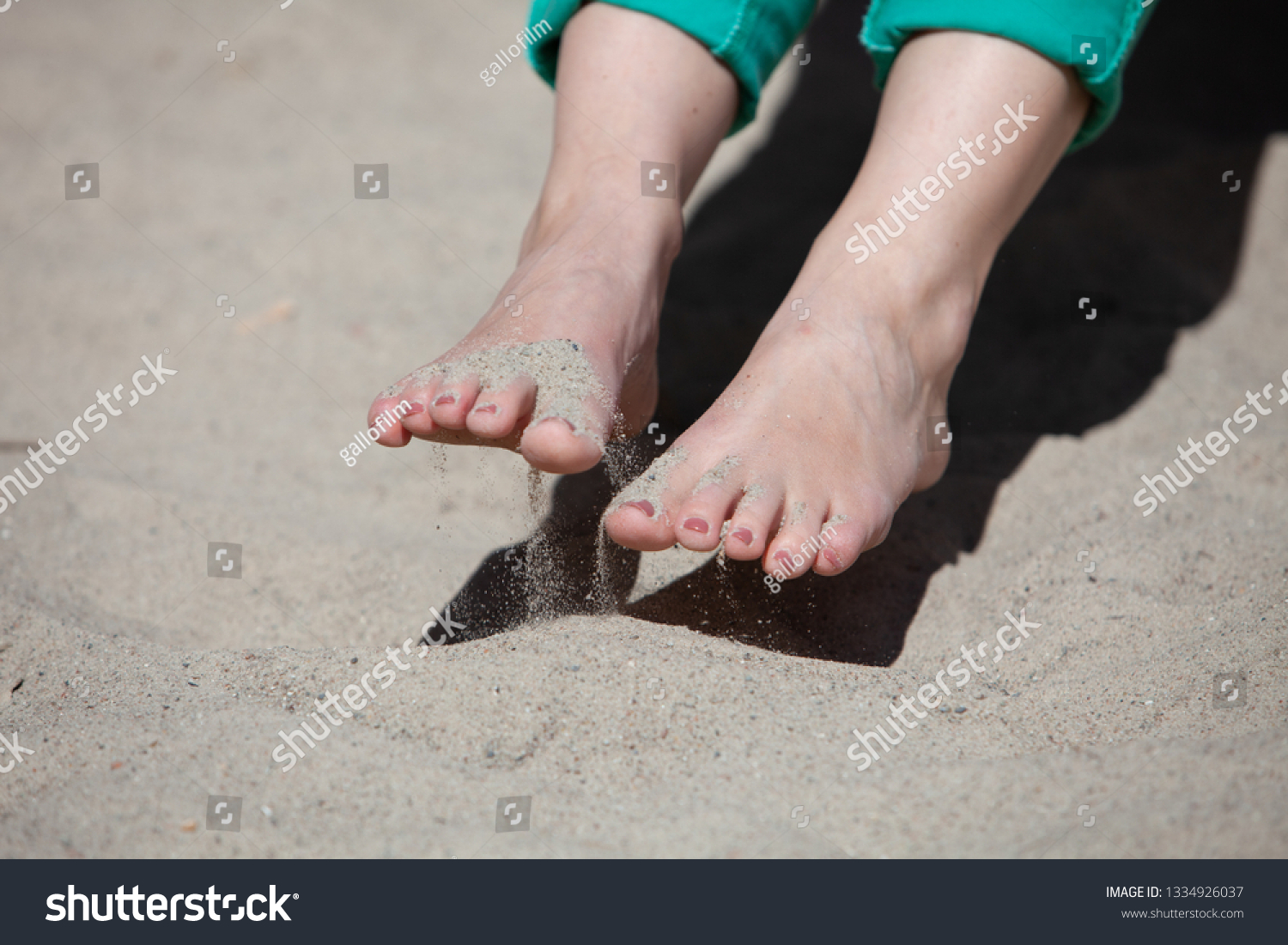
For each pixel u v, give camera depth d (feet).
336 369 4.17
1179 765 3.11
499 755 3.18
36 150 5.22
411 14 6.37
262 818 3.11
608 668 3.27
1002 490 3.79
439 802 3.13
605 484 3.73
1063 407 4.01
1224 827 3.03
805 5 3.78
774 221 4.57
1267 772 3.08
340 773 3.16
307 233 4.57
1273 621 3.38
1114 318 4.23
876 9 3.63
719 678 3.27
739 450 3.39
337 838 3.09
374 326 4.28
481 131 5.26
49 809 3.13
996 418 3.99
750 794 3.12
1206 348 4.14
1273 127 4.87
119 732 3.23
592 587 3.50
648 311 3.59
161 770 3.17
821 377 3.46
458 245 4.50
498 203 4.68
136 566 3.69
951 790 3.12
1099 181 4.58
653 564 3.54
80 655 3.43
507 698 3.24
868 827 3.08
